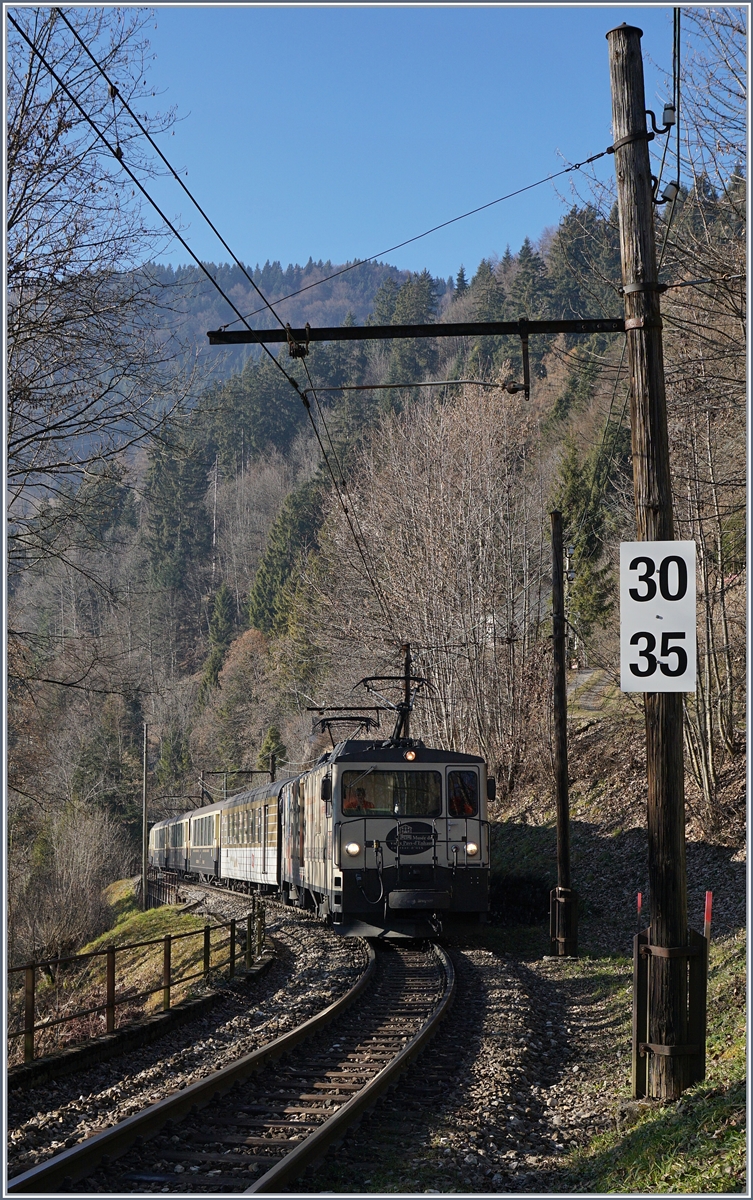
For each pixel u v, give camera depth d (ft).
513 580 124.26
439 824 62.75
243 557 354.13
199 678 329.31
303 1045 34.94
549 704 115.85
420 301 354.95
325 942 67.46
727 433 67.05
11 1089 29.94
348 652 145.59
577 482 153.48
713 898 62.34
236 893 111.86
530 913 80.69
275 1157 23.29
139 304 51.26
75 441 52.47
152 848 199.82
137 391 51.60
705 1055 28.25
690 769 82.79
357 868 61.72
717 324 54.19
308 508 304.09
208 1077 28.09
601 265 59.31
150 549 352.90
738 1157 20.54
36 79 46.70
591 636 139.54
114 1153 23.07
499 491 129.29
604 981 50.24
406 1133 25.81
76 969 108.06
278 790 91.15
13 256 48.32
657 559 28.81
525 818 104.83
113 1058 35.63
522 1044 35.81
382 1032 37.68
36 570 56.70
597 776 101.09
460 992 46.19
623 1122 26.27
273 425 405.80
